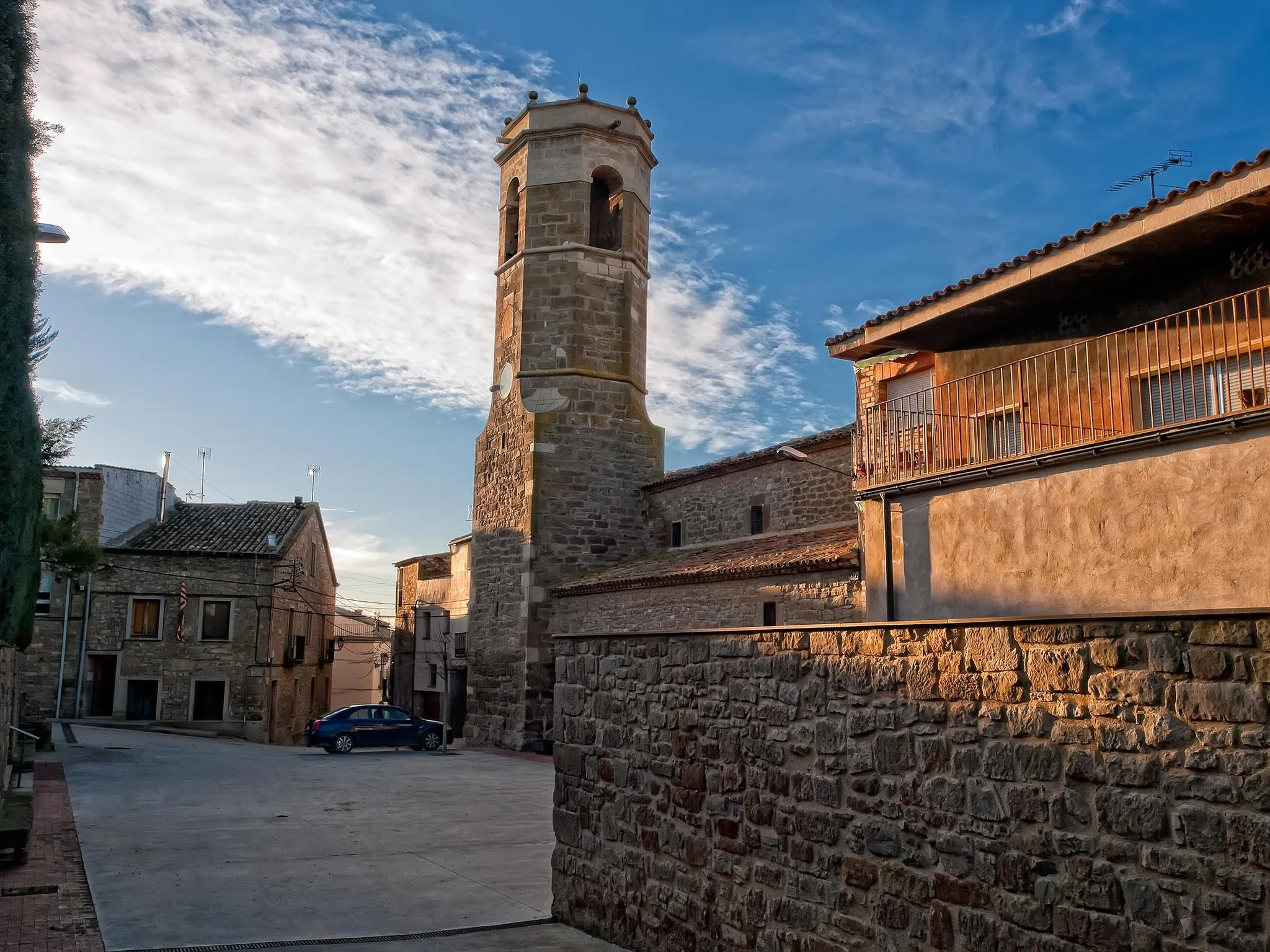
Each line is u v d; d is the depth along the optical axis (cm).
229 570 3716
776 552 2264
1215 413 1105
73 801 1725
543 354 3062
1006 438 1409
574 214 3103
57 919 961
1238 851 460
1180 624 496
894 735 654
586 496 2995
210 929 948
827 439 2325
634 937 918
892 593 1431
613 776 976
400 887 1160
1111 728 521
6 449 1045
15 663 1917
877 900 656
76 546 2566
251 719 3631
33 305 1053
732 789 808
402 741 3016
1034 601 1220
